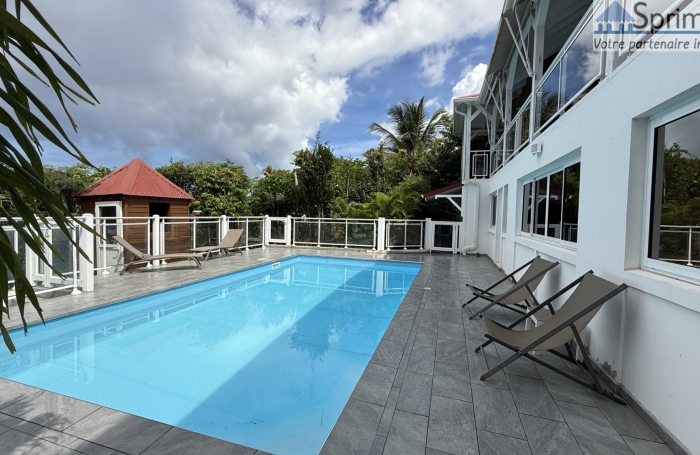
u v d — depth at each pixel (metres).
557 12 7.79
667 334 2.33
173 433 2.28
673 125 2.56
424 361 3.49
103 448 2.13
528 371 3.30
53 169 17.34
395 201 15.74
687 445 2.11
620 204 3.00
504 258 8.66
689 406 2.12
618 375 2.87
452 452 2.14
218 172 20.06
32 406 2.60
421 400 2.75
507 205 8.40
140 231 8.82
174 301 6.84
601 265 3.34
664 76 2.46
